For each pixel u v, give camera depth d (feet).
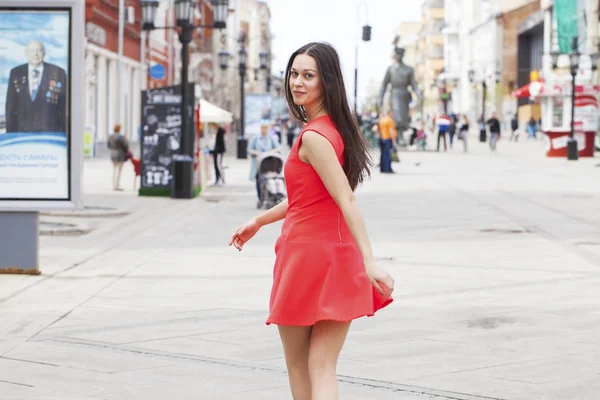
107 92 199.31
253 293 36.17
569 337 28.63
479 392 22.81
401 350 26.94
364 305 16.21
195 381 23.73
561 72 214.48
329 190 16.02
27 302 34.30
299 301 16.25
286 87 16.99
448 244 51.42
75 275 40.57
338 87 16.52
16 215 40.11
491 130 204.44
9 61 39.27
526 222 63.05
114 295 35.76
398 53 219.61
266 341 28.02
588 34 215.31
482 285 38.09
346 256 16.30
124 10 205.98
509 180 108.78
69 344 27.68
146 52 234.79
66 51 39.19
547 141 175.01
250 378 24.00
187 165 83.05
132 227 60.03
